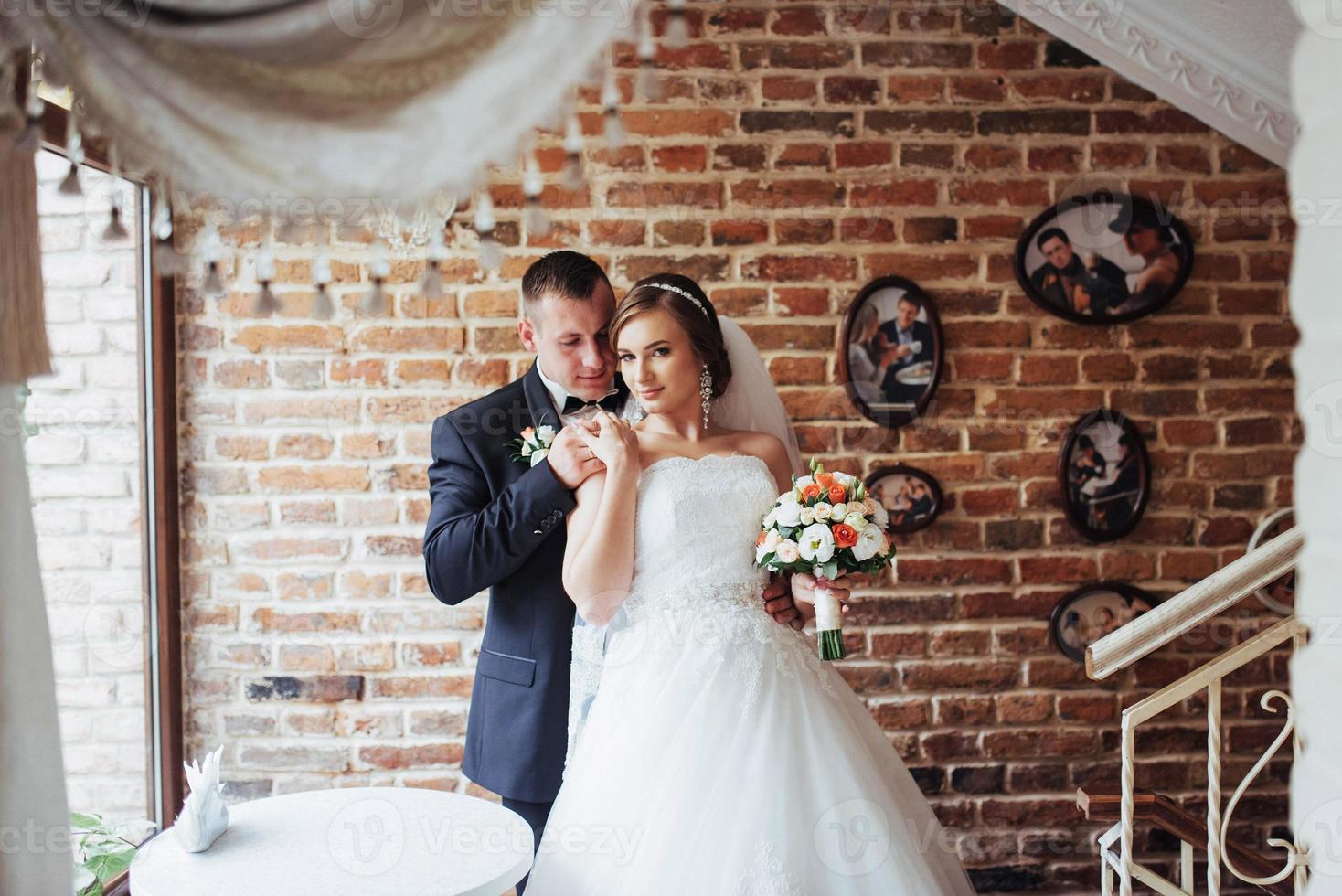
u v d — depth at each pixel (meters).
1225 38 2.58
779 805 1.71
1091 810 2.03
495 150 1.22
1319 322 0.83
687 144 2.88
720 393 2.15
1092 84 2.91
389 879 1.61
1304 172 0.84
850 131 2.90
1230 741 2.93
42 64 1.19
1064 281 2.90
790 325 2.89
